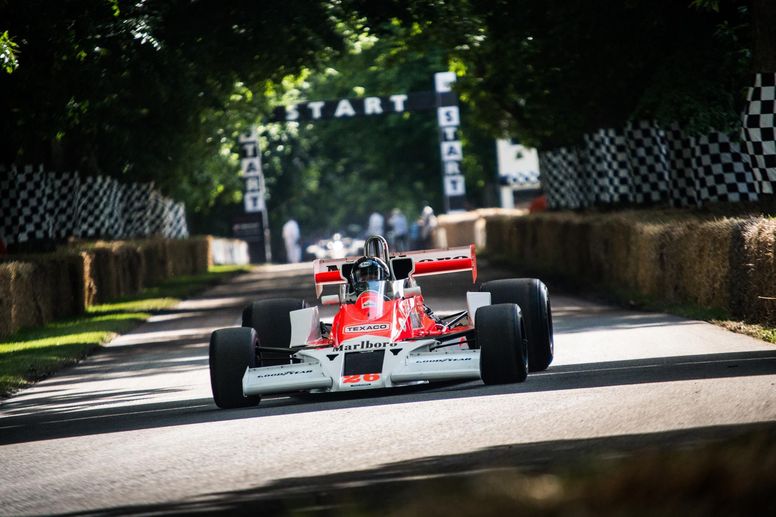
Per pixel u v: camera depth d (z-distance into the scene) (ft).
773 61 201.46
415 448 92.07
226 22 306.14
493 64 364.58
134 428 120.57
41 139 300.61
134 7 277.44
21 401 159.53
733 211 228.84
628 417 96.37
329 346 127.03
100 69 279.08
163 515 75.46
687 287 207.92
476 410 108.58
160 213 550.77
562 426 95.45
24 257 287.07
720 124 253.85
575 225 323.78
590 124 357.82
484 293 139.85
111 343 244.63
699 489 52.03
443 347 134.41
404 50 398.01
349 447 95.40
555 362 148.15
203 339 238.07
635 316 205.16
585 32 282.56
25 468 102.22
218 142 532.73
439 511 52.31
